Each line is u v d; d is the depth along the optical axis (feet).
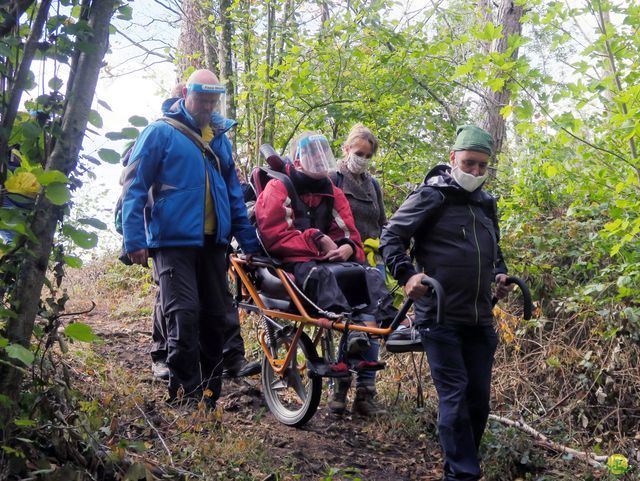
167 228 15.33
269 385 17.70
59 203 8.95
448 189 13.94
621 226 16.72
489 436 17.22
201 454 13.03
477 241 13.92
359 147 19.03
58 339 10.32
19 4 9.27
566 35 17.42
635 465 17.57
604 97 17.52
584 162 19.12
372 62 28.84
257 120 29.58
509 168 27.76
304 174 16.48
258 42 29.53
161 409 15.24
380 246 14.05
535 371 21.12
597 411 19.76
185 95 16.02
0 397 9.09
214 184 15.80
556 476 16.63
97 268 31.65
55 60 9.91
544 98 17.51
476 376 14.19
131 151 16.25
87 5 10.16
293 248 15.79
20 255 9.64
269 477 13.47
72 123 9.86
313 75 28.40
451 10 31.07
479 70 17.81
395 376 19.93
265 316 17.10
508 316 21.74
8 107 9.33
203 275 16.15
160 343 18.30
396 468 15.89
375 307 15.52
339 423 17.88
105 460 10.80
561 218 23.41
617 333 20.17
